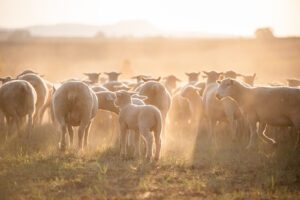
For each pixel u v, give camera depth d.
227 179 13.00
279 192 11.73
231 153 16.67
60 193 11.46
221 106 20.08
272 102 16.98
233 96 17.73
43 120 26.12
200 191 11.90
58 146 16.66
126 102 15.70
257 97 17.30
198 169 14.23
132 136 16.39
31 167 13.75
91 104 16.12
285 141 18.80
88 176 12.95
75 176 12.91
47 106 23.28
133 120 15.09
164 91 18.41
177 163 14.65
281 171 13.75
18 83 17.91
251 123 17.62
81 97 15.84
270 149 17.17
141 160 14.72
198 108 21.81
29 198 11.04
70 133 16.98
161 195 11.50
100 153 16.11
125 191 11.73
